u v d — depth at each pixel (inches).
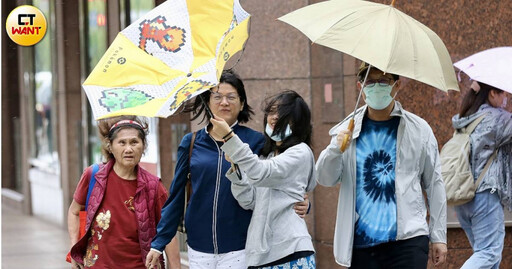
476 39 438.3
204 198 295.4
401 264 293.4
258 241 279.4
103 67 258.1
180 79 255.0
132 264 305.4
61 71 726.5
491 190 379.9
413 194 296.4
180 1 263.7
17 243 676.7
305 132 286.2
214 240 295.1
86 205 309.3
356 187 299.3
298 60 452.1
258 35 459.5
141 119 314.8
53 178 766.5
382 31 271.4
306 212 284.0
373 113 299.9
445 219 303.7
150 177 310.0
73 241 315.6
